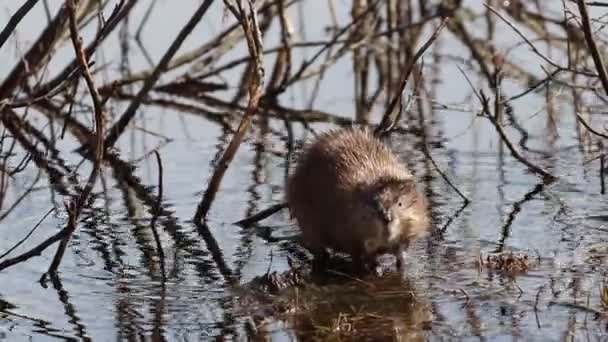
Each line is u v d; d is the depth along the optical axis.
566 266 11.97
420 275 11.95
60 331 10.49
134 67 21.12
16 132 17.42
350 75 21.64
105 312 11.00
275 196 15.14
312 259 12.78
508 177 15.61
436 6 23.19
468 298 11.12
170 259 12.73
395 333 10.25
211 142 18.09
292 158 16.97
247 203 14.88
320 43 19.88
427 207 13.30
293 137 18.25
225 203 14.93
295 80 19.80
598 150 16.56
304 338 10.21
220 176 14.16
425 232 12.62
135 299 11.36
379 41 22.00
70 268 12.38
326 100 20.30
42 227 13.89
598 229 13.27
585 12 12.66
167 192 15.51
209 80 21.42
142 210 14.72
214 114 19.73
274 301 11.28
